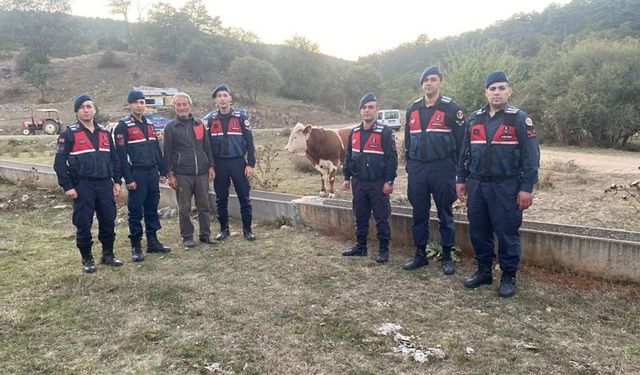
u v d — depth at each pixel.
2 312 3.84
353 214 5.65
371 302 3.89
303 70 60.25
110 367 3.03
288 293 4.12
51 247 5.74
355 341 3.26
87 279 4.56
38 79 47.41
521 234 4.49
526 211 6.68
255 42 69.62
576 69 22.78
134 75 54.41
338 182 9.91
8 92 48.59
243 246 5.55
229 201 6.95
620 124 20.72
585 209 6.64
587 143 21.86
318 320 3.59
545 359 2.98
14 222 7.17
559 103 21.81
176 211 7.36
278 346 3.22
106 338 3.40
